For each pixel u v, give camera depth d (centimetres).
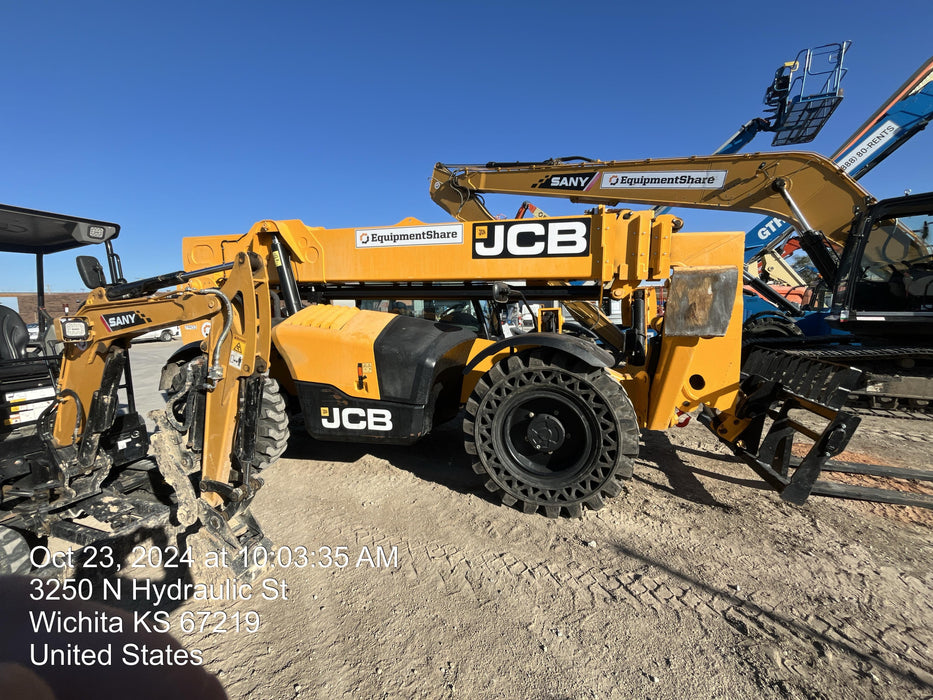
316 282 438
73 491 279
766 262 1084
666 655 209
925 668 199
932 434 513
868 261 598
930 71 660
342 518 336
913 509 335
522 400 339
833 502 347
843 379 310
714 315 304
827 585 253
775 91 757
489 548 295
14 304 352
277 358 418
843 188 608
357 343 362
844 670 199
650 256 354
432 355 357
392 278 411
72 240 337
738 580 259
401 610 241
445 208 764
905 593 246
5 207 266
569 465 335
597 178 686
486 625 229
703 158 647
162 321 273
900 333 605
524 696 190
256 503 361
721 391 344
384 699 189
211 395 259
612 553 287
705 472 407
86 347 285
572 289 390
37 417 285
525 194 718
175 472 261
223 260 500
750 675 197
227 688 196
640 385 354
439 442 495
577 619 232
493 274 386
